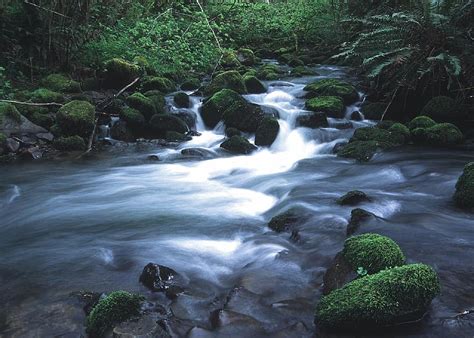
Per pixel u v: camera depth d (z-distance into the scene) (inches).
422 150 296.8
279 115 363.9
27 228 201.3
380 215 190.4
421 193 222.7
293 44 643.5
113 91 408.2
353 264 130.3
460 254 150.3
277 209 214.2
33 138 323.6
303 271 147.0
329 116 367.2
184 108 388.2
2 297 137.9
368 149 298.2
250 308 124.5
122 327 111.3
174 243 177.8
